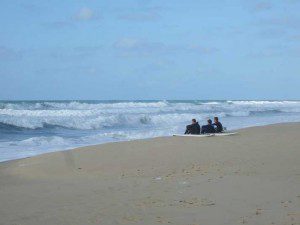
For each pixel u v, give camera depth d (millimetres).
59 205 9281
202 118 43312
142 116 41219
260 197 9312
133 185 11250
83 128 35562
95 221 7926
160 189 10562
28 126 33719
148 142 20016
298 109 70188
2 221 8055
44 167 14883
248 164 13836
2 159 17781
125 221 7855
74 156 16672
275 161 14234
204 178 11758
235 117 46750
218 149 17234
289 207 8398
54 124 35312
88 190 10844
